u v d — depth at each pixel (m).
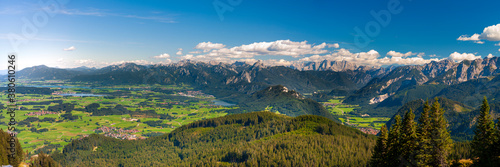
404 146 126.25
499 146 111.88
